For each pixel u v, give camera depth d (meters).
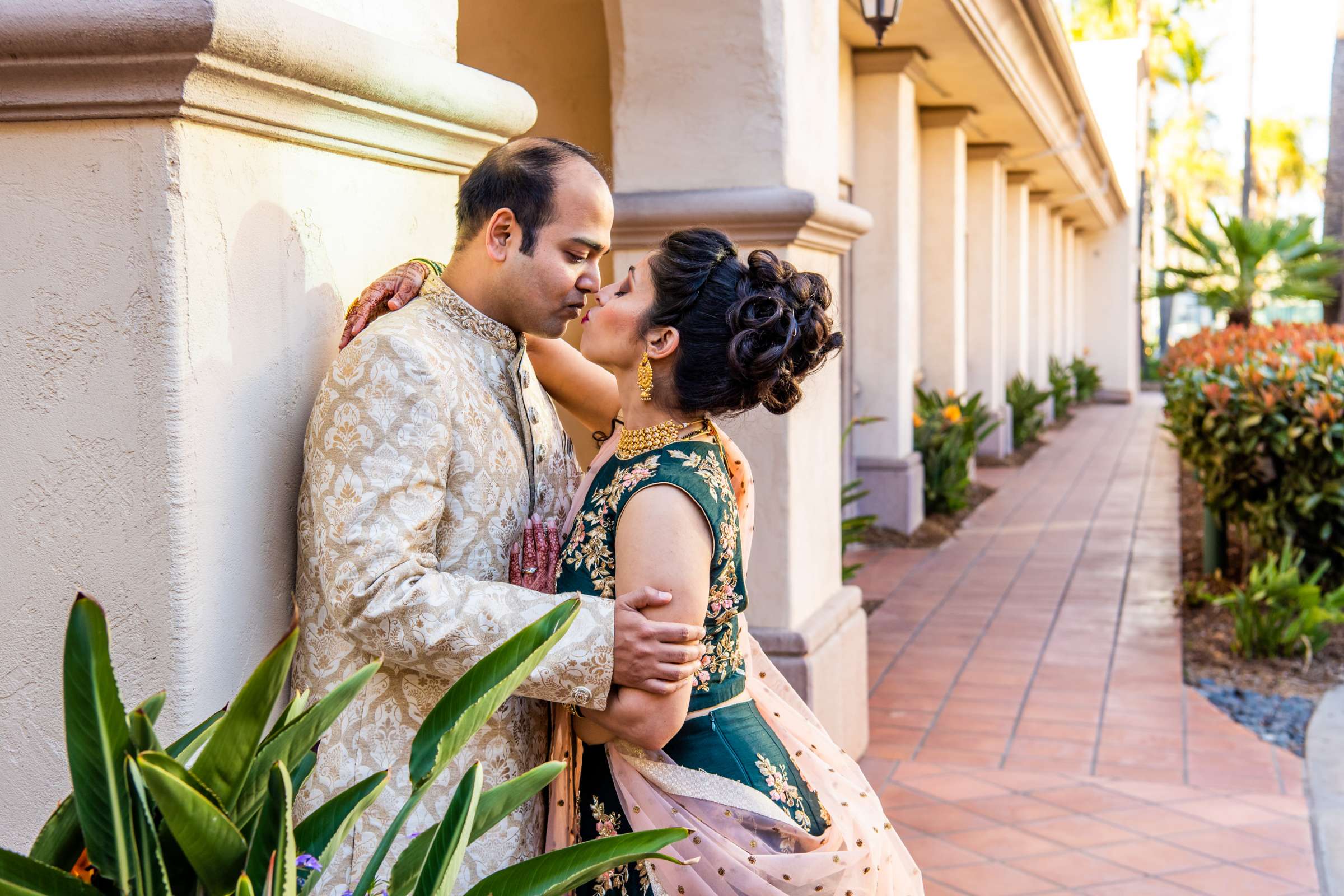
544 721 1.97
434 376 1.70
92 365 1.61
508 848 1.85
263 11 1.54
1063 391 20.47
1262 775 4.49
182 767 1.09
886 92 8.99
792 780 1.94
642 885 1.83
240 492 1.72
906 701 5.43
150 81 1.52
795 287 1.81
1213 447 6.62
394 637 1.63
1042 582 7.99
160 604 1.62
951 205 11.23
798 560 4.11
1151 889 3.56
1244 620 6.02
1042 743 4.87
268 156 1.75
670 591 1.74
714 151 3.96
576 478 2.13
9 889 1.04
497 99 2.19
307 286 1.85
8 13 1.47
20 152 1.61
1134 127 25.09
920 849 3.85
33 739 1.70
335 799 1.29
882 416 9.59
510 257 1.84
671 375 1.83
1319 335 7.70
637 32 3.97
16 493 1.66
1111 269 25.44
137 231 1.58
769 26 3.85
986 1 8.12
